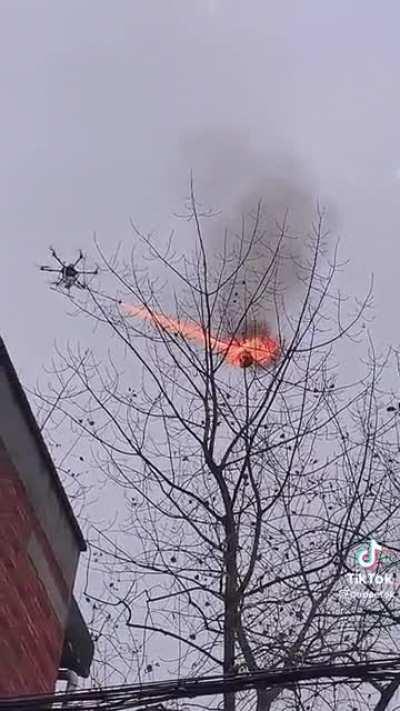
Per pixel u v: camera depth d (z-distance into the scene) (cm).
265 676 574
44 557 926
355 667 566
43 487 934
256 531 838
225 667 766
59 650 941
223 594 802
